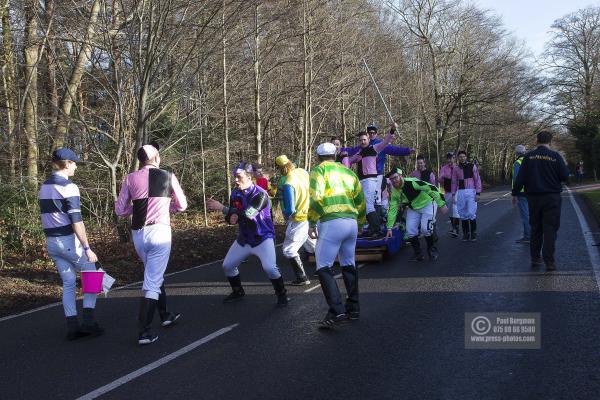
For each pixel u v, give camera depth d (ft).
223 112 62.03
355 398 13.20
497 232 42.50
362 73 72.49
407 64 109.81
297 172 26.17
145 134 39.88
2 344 19.34
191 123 54.44
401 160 115.65
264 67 64.28
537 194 26.37
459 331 17.75
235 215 22.39
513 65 111.14
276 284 22.77
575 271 25.53
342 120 77.10
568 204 66.74
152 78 38.60
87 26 38.63
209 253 39.83
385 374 14.57
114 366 16.42
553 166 26.08
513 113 119.96
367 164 33.45
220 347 17.63
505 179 209.36
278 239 45.06
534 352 15.55
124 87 41.98
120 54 40.42
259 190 22.79
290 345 17.44
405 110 106.01
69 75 44.83
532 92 134.21
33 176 40.14
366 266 30.78
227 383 14.57
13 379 15.74
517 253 31.65
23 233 38.32
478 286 23.77
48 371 16.29
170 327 20.34
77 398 14.15
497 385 13.50
